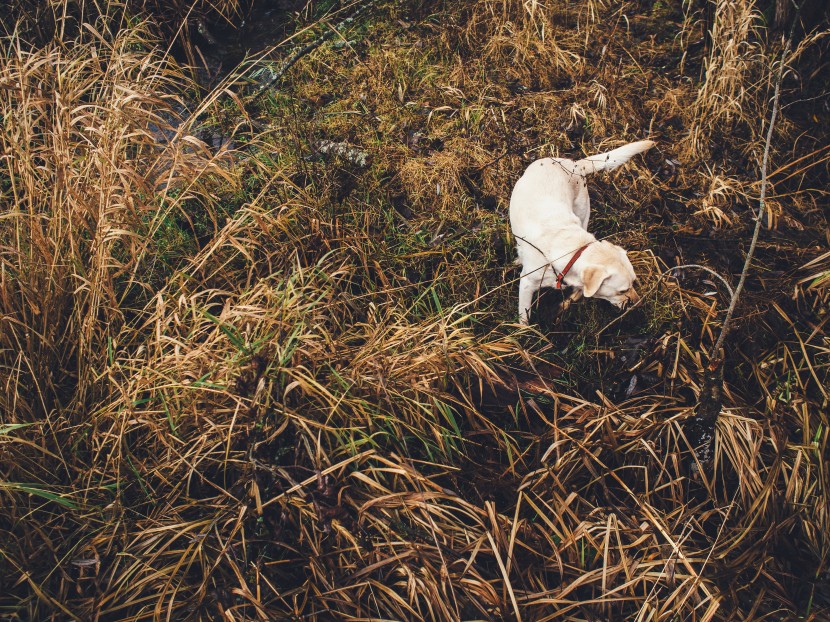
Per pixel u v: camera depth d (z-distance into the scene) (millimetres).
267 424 2500
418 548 2410
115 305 2693
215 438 2566
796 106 3930
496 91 4016
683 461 2744
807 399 2781
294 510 2494
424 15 4453
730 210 3518
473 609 2375
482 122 3842
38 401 2604
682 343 2941
